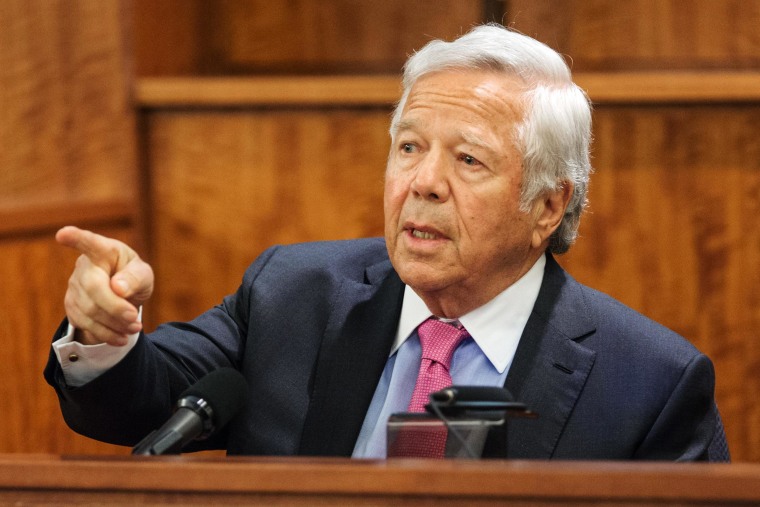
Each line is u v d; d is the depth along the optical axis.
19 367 10.23
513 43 5.61
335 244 6.48
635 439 5.44
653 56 12.25
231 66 13.17
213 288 11.49
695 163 11.01
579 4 12.19
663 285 11.04
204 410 4.50
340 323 5.91
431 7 12.79
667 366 5.58
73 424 5.44
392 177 5.61
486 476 3.60
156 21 12.05
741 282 11.00
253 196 11.44
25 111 10.54
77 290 4.67
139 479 3.73
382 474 3.63
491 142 5.43
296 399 5.78
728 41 12.17
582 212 6.05
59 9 10.85
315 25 13.03
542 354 5.63
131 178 11.37
